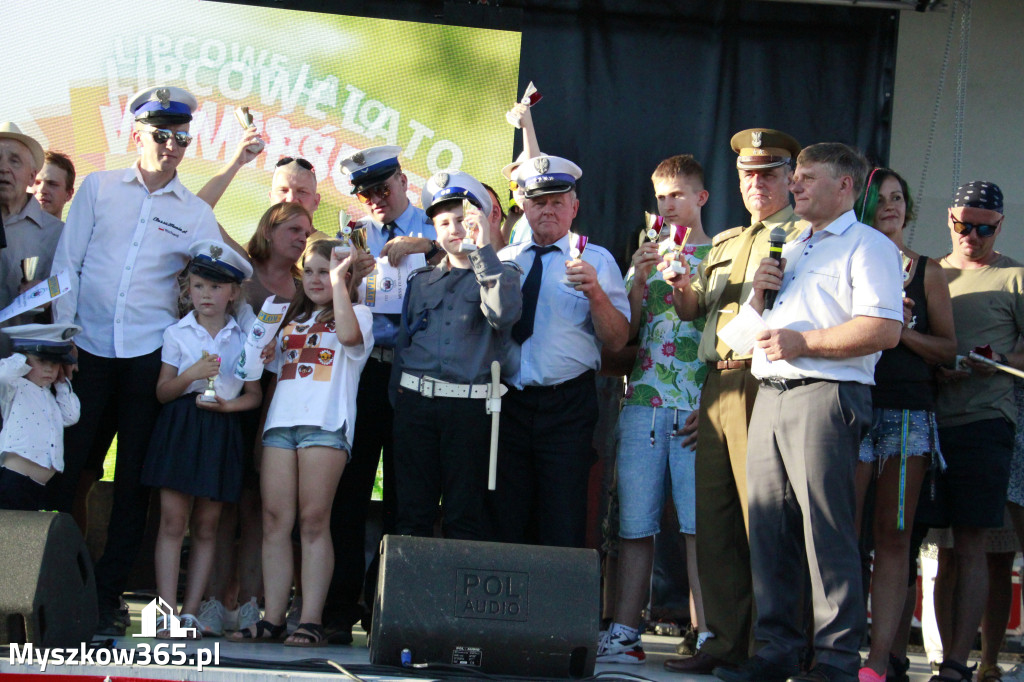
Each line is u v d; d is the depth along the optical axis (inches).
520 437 152.4
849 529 127.3
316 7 203.3
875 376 145.3
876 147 204.4
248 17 202.8
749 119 204.1
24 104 199.3
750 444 135.1
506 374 151.7
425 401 145.5
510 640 117.7
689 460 161.5
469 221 144.3
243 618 168.9
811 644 150.9
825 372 128.6
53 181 182.2
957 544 156.6
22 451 142.6
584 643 118.4
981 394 155.9
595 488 199.8
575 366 152.6
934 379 157.0
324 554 149.6
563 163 155.9
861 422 128.5
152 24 201.5
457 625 117.2
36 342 144.5
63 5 200.1
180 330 155.5
